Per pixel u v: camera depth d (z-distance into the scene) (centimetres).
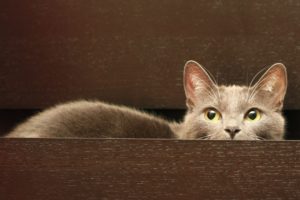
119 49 106
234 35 106
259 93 104
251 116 104
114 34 106
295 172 94
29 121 107
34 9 106
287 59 105
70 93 107
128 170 94
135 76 107
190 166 94
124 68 107
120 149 94
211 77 106
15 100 107
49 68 107
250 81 106
